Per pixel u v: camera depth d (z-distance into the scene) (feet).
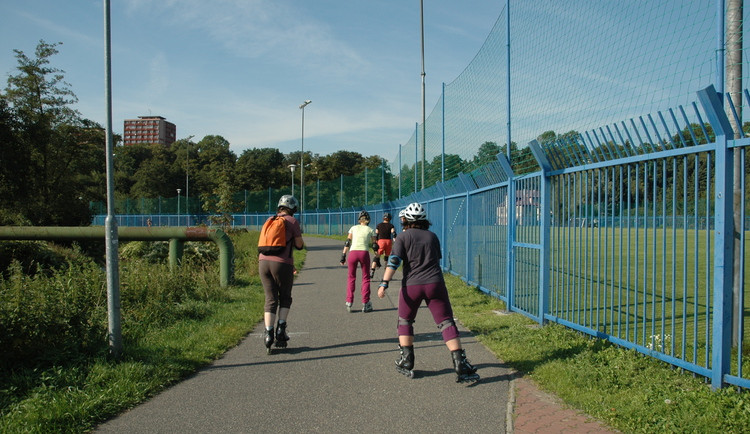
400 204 65.31
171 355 18.22
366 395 14.82
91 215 129.29
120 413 13.66
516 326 22.12
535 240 23.67
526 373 16.29
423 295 16.08
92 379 15.31
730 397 12.60
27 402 13.60
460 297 30.94
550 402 13.94
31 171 110.93
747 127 14.66
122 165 347.15
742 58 14.84
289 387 15.60
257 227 173.58
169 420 13.19
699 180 14.40
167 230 36.94
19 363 16.21
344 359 18.57
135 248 47.80
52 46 119.75
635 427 11.97
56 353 16.49
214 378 16.55
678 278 37.27
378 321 25.22
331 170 290.56
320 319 25.95
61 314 18.20
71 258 48.55
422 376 16.43
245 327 23.59
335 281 41.73
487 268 31.53
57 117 119.55
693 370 14.29
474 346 19.93
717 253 13.42
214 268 40.34
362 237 27.81
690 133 14.40
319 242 108.68
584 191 19.51
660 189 16.12
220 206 82.53
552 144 21.58
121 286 24.39
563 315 21.61
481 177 32.40
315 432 12.41
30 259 42.50
